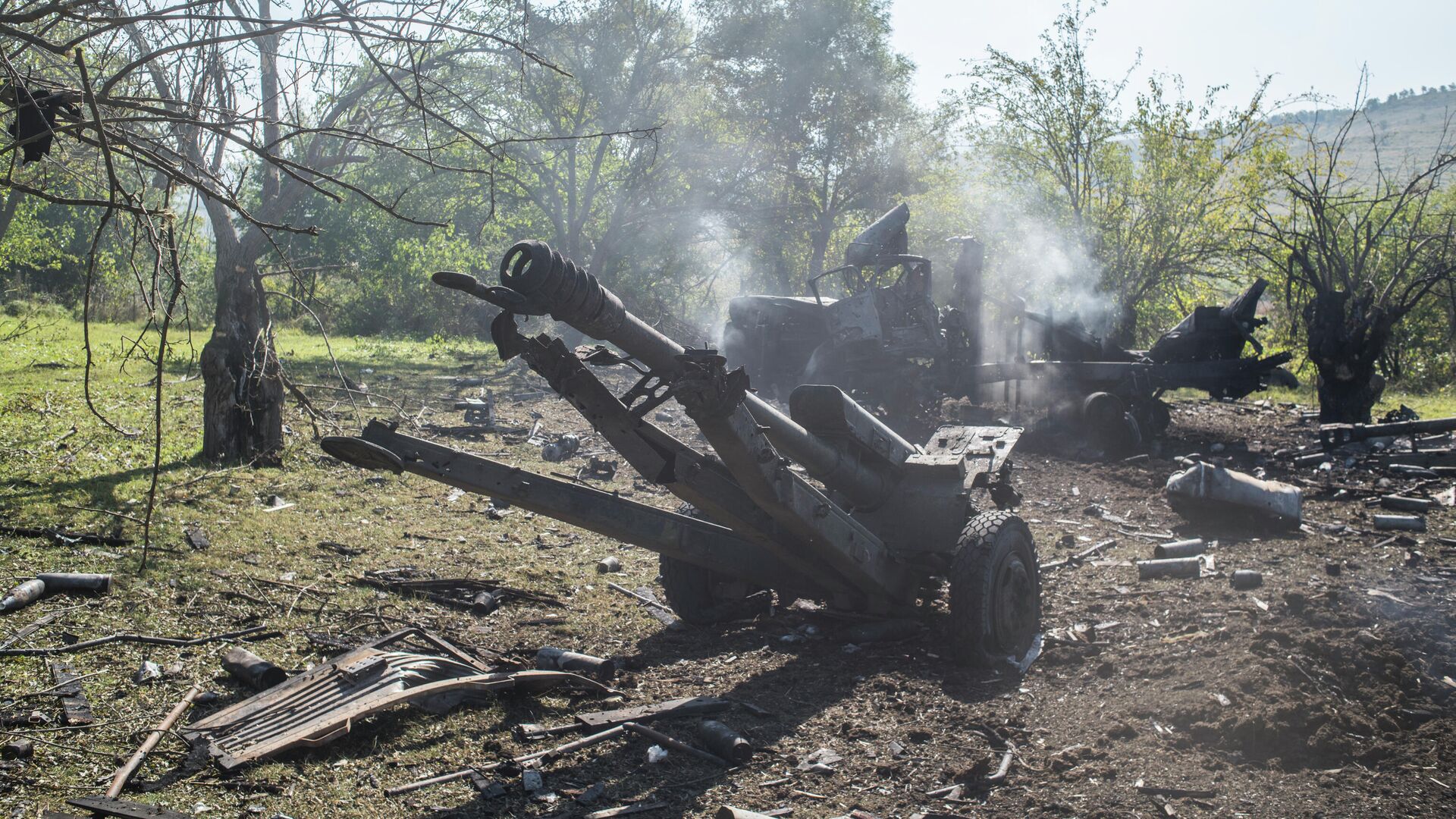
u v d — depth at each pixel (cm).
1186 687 592
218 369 1150
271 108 764
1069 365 1658
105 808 429
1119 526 1089
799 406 667
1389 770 504
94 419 1348
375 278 3105
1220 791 483
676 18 2847
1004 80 2681
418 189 2661
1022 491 1275
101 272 995
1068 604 796
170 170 397
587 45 2639
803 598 798
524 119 2225
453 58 1060
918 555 715
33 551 783
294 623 697
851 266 1711
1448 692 590
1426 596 784
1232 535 1025
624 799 477
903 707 587
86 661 604
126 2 513
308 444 1290
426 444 579
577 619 761
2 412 1348
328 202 3125
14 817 425
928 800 479
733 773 506
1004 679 632
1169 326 3036
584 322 469
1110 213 2694
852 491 711
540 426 1596
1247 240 2572
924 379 1647
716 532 693
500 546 948
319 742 505
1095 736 546
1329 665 611
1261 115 2550
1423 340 2898
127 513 912
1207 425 1869
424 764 505
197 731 516
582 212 2831
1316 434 1714
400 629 695
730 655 684
